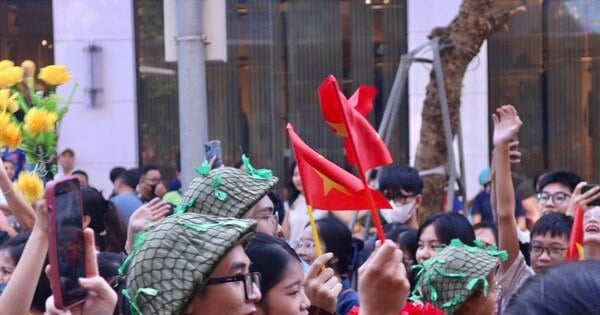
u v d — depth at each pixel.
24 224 4.21
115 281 3.99
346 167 14.32
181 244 2.77
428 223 5.70
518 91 14.00
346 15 14.37
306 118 14.46
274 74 14.48
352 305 5.29
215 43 7.50
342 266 5.79
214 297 2.78
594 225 5.61
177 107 14.32
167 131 14.32
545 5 13.95
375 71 14.30
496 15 8.94
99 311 2.87
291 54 14.46
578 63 13.95
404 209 7.27
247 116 14.53
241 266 2.82
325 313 3.67
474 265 4.22
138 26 14.27
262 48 14.48
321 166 3.69
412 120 13.59
